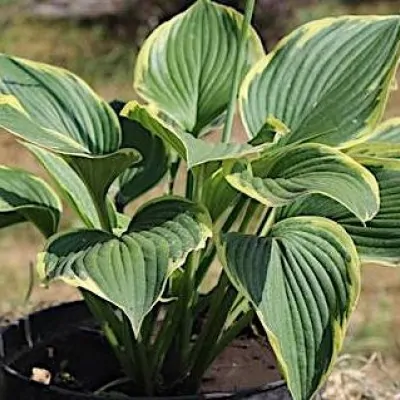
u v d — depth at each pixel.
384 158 1.13
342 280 1.04
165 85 1.27
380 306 2.23
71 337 1.26
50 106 1.19
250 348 1.26
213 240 1.13
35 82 1.20
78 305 1.29
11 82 1.19
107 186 1.12
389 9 4.39
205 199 1.13
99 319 1.18
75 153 1.06
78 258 1.03
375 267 2.45
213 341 1.17
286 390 1.12
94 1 4.12
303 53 1.23
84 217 1.18
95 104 1.21
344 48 1.21
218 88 1.28
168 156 1.30
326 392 1.43
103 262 1.01
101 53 3.80
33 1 4.16
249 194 1.04
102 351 1.25
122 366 1.20
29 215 1.19
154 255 1.02
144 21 3.96
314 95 1.19
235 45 1.30
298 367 1.01
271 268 1.05
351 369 1.51
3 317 1.64
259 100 1.21
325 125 1.15
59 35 3.95
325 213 1.15
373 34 1.20
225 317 1.16
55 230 1.21
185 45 1.30
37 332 1.27
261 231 1.17
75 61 3.73
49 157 1.20
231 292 1.15
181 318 1.17
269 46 3.95
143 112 1.06
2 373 1.16
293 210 1.17
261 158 1.09
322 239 1.08
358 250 1.11
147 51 1.29
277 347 1.00
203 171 1.12
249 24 1.19
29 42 3.91
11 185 1.19
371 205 1.00
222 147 1.02
